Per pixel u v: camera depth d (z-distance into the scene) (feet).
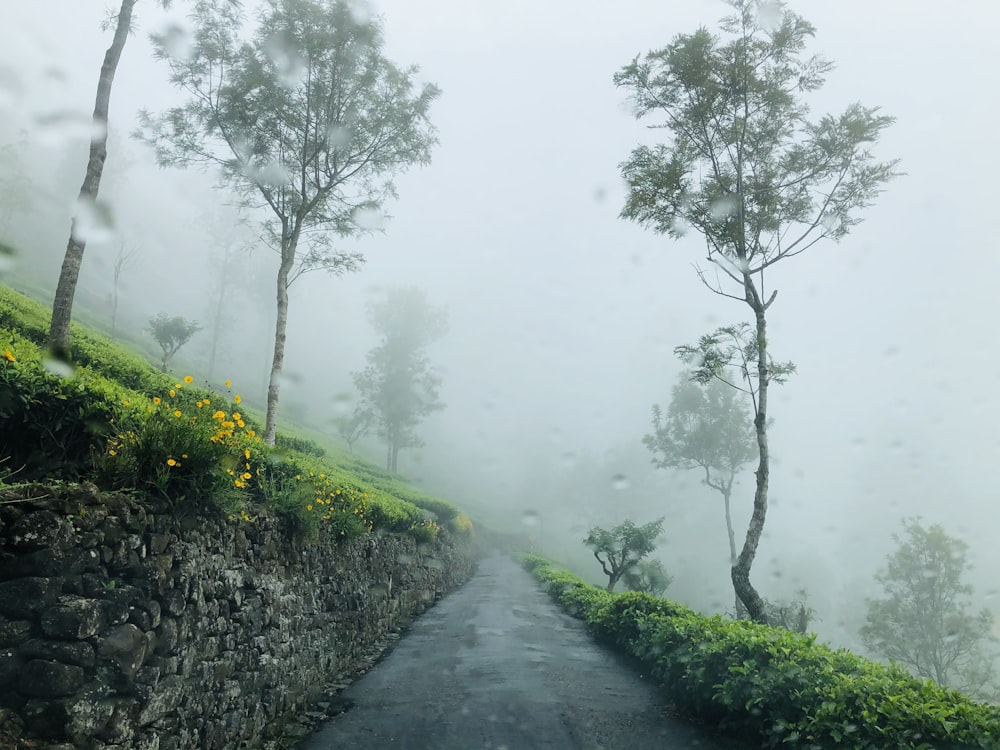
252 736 17.11
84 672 10.39
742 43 35.14
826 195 36.06
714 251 36.01
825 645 19.58
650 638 28.96
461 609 54.44
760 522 31.63
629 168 36.96
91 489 11.41
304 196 41.09
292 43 38.99
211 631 15.10
